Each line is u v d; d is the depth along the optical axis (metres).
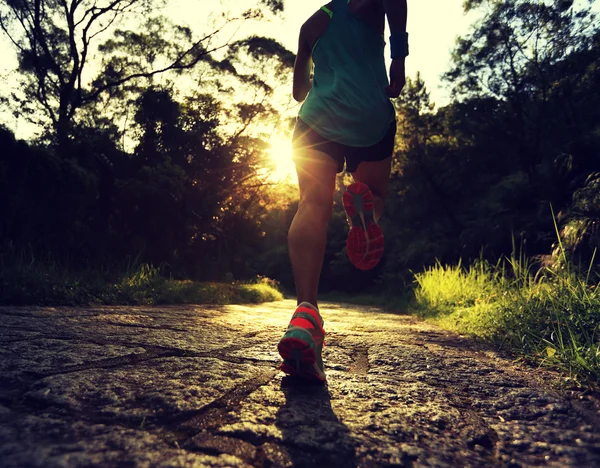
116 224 12.03
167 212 12.62
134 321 2.92
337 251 33.34
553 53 17.95
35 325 2.44
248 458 0.88
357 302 21.98
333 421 1.11
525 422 1.18
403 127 22.88
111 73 19.14
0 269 4.89
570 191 13.41
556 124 18.50
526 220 14.80
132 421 1.04
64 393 1.20
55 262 6.78
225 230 20.34
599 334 2.26
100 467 0.79
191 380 1.41
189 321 3.13
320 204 1.59
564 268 3.98
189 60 19.66
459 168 22.12
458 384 1.58
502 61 18.97
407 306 8.75
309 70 1.96
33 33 16.62
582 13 17.36
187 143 17.17
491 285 5.93
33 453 0.82
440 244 20.58
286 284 35.41
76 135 11.77
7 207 7.30
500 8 18.22
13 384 1.28
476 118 20.08
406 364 1.91
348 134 1.63
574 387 1.56
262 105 21.33
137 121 16.39
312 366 1.40
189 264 14.74
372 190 1.81
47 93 18.19
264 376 1.52
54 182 8.07
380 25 1.77
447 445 1.01
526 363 2.06
